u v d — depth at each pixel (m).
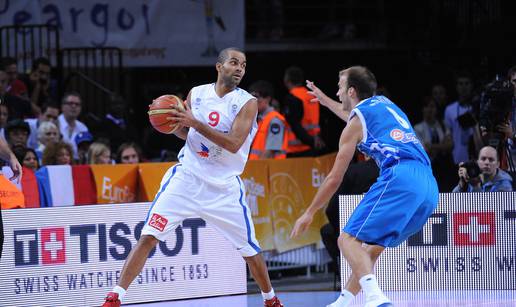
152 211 11.87
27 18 23.02
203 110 11.89
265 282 12.24
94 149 16.94
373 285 10.24
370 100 11.01
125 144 17.11
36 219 13.41
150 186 15.88
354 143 10.71
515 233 14.48
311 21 27.62
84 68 24.61
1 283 13.15
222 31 23.80
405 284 14.49
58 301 13.54
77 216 13.70
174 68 26.47
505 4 25.02
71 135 19.30
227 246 14.84
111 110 20.03
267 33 26.69
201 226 14.59
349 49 26.28
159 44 23.58
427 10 26.28
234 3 23.80
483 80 21.97
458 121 18.48
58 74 22.30
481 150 15.13
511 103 15.44
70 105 19.25
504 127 15.49
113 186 15.72
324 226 15.77
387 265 14.48
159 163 16.05
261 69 26.62
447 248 14.50
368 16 27.36
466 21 25.31
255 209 16.64
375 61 26.20
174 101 11.41
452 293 14.27
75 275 13.66
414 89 25.39
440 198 14.48
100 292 13.85
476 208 14.49
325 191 10.60
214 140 11.42
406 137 10.80
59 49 22.39
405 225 10.56
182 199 11.85
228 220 11.94
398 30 26.52
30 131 17.47
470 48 24.66
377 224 10.45
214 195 11.87
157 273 14.20
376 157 10.81
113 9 23.36
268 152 18.22
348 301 10.94
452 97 24.52
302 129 18.88
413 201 10.49
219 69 11.88
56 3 23.14
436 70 25.09
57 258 13.54
